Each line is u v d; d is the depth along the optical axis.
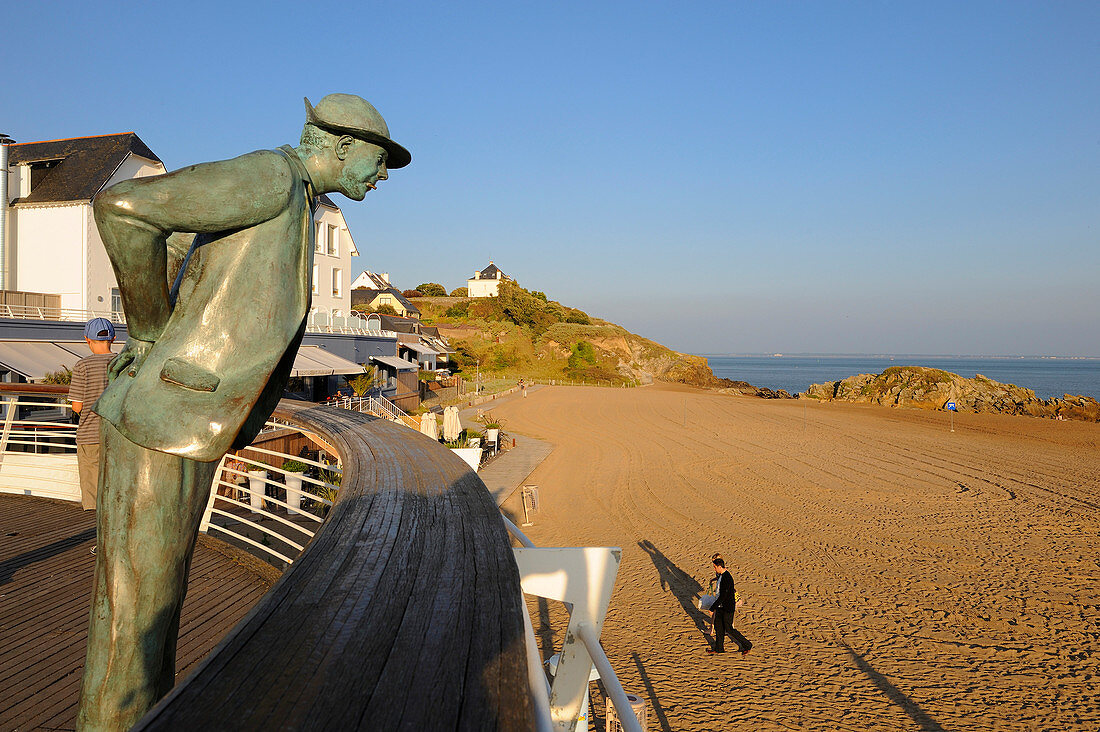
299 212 2.12
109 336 6.59
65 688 3.49
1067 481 25.05
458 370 80.56
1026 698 9.64
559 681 2.27
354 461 3.92
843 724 9.02
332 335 33.31
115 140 29.61
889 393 69.62
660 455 31.59
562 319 126.62
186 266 2.05
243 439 2.33
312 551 2.05
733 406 61.44
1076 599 13.26
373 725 1.04
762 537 17.73
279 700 1.11
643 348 117.62
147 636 1.97
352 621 1.48
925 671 10.47
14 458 7.61
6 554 5.63
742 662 10.84
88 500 6.53
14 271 27.17
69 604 4.62
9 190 28.12
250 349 1.98
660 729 8.95
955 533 18.03
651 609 13.05
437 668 1.25
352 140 2.19
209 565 5.46
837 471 27.31
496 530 2.37
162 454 1.92
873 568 15.23
